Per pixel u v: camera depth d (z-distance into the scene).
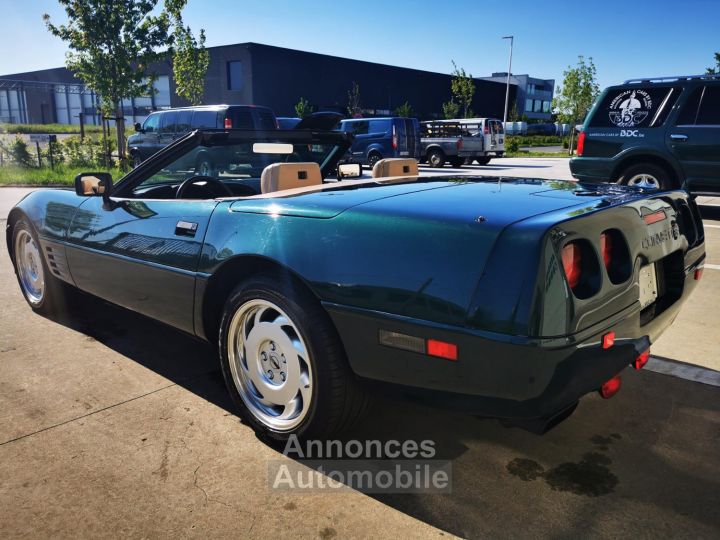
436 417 2.78
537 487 2.24
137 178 3.24
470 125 20.86
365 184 2.88
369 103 43.72
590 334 1.94
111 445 2.51
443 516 2.08
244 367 2.63
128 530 1.99
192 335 2.89
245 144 3.25
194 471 2.33
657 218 2.45
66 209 3.63
